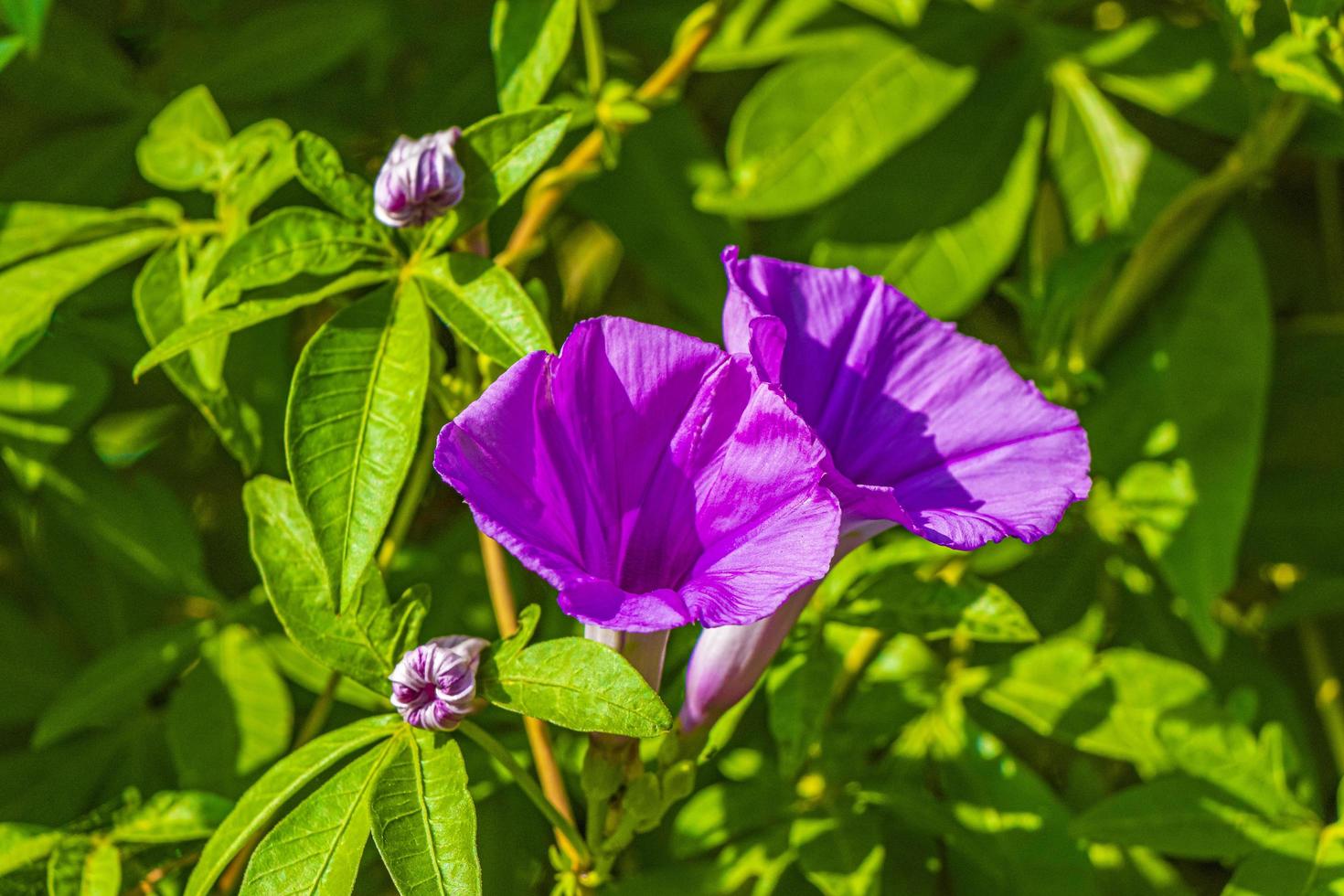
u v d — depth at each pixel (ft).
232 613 2.14
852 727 2.06
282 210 1.87
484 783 2.04
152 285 1.98
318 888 1.77
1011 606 1.95
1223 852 1.98
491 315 1.85
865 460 1.83
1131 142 2.19
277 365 2.13
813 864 1.98
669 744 1.86
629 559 1.76
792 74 2.16
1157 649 2.21
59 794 2.14
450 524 2.21
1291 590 2.21
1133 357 2.18
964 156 2.18
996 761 2.07
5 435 2.11
